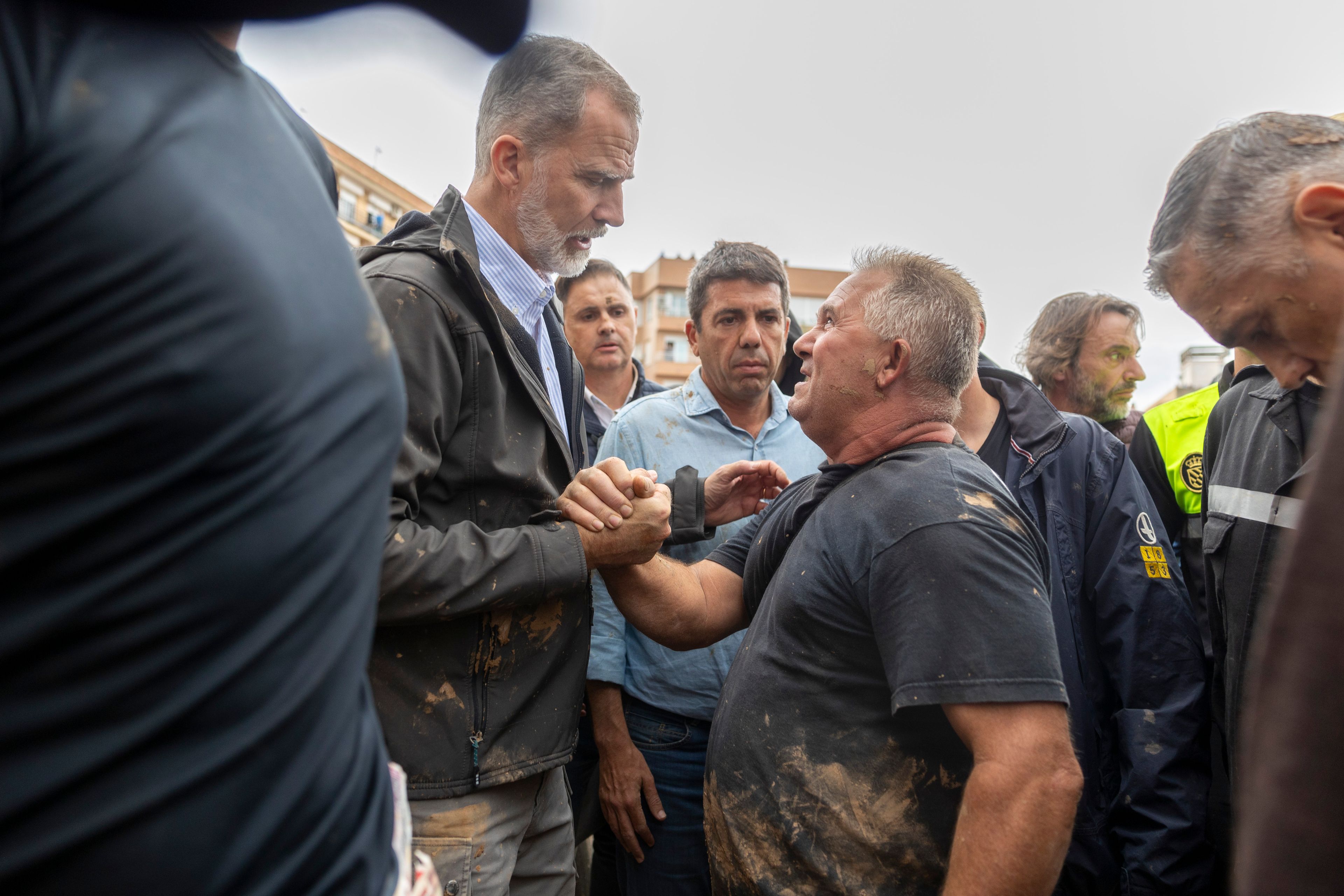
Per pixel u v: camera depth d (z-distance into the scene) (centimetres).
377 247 150
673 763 217
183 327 47
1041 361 297
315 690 54
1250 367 196
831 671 137
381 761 67
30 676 46
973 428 231
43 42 47
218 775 50
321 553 54
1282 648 52
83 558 46
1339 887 47
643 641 223
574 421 192
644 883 214
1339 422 52
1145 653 197
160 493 47
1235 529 181
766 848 137
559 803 171
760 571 174
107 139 47
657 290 4434
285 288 52
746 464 196
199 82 54
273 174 55
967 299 153
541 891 166
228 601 49
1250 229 115
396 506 130
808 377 164
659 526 148
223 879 50
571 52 159
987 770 117
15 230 45
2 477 46
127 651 47
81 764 47
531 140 158
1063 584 203
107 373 46
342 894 57
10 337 46
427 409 134
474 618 141
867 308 154
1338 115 157
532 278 172
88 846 47
